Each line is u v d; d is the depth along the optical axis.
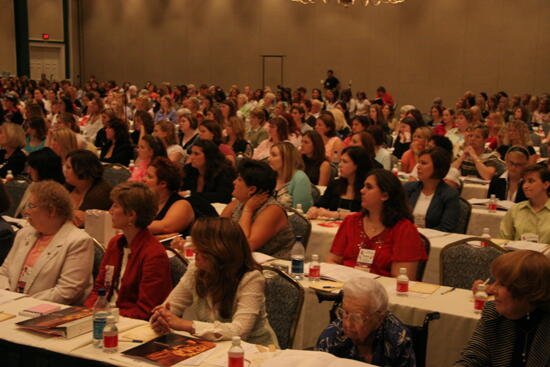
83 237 3.95
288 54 23.34
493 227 6.33
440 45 20.62
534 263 2.62
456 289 4.03
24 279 3.95
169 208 5.05
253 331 3.15
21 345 2.88
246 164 4.61
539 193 5.25
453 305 3.72
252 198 4.62
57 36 27.48
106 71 27.67
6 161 8.21
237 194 4.65
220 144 8.67
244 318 3.06
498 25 19.69
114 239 3.83
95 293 3.79
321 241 5.54
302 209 6.23
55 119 14.69
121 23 27.03
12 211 6.74
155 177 5.01
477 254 4.34
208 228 3.12
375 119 13.52
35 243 4.06
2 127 8.01
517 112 13.56
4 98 15.84
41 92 20.56
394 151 10.45
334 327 3.02
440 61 20.67
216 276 3.10
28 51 26.23
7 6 25.77
